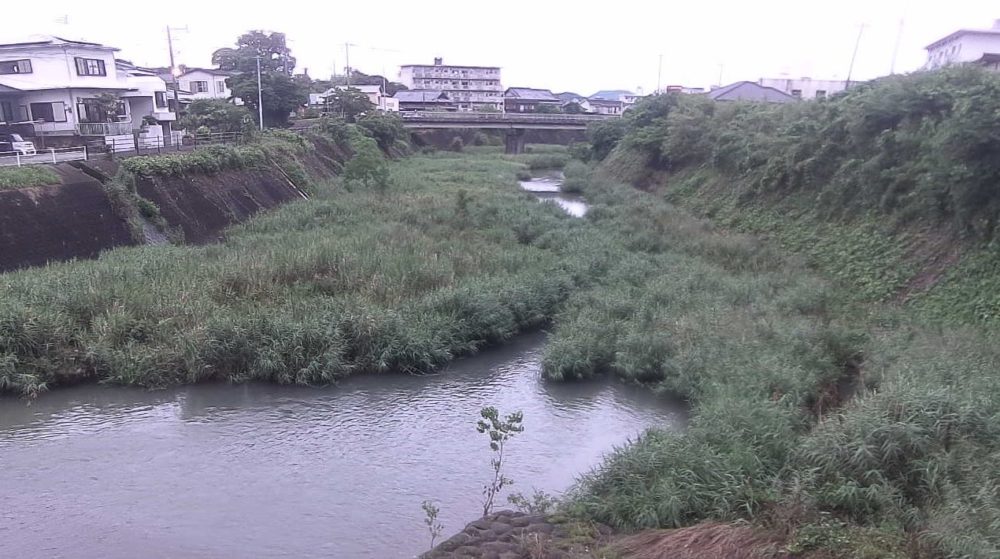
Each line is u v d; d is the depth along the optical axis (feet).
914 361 39.83
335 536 30.66
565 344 50.88
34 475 35.27
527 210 99.19
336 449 38.93
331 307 52.75
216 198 85.10
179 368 46.57
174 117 130.52
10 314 45.57
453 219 88.38
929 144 59.67
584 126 220.23
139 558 28.81
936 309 51.37
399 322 51.62
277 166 107.04
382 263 62.08
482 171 167.02
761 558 23.89
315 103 222.28
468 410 44.50
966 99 52.95
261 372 47.16
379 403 45.16
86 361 46.19
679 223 91.81
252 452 38.34
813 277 63.67
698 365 45.65
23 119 97.30
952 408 29.81
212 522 31.58
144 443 39.01
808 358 44.73
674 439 34.35
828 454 29.25
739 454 31.63
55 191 64.34
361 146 117.91
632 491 30.76
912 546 23.20
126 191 70.59
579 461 38.01
